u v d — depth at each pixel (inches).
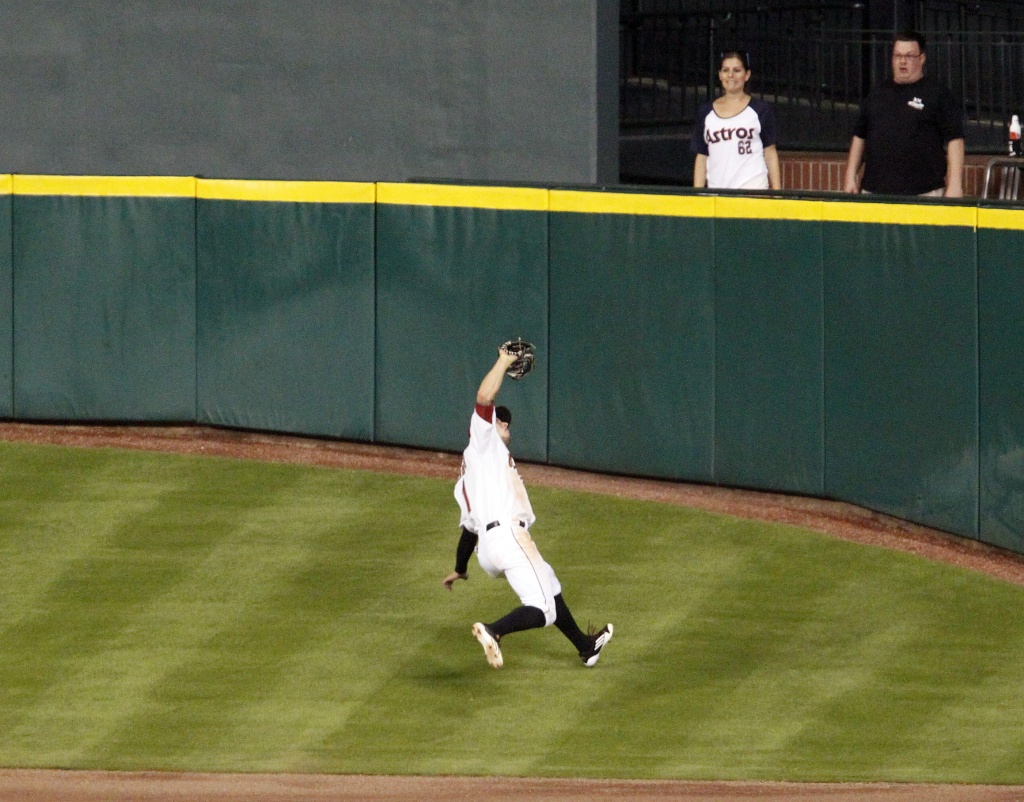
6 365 2279.8
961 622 1579.7
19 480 2036.2
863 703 1389.0
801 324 1883.6
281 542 1807.3
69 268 2247.8
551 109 2429.9
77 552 1772.9
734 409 1943.9
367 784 1210.6
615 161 2471.7
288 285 2182.6
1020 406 1710.1
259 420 2219.5
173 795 1183.6
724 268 1930.4
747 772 1240.2
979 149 2378.2
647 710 1375.5
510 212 2058.3
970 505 1764.3
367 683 1430.9
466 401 2103.8
